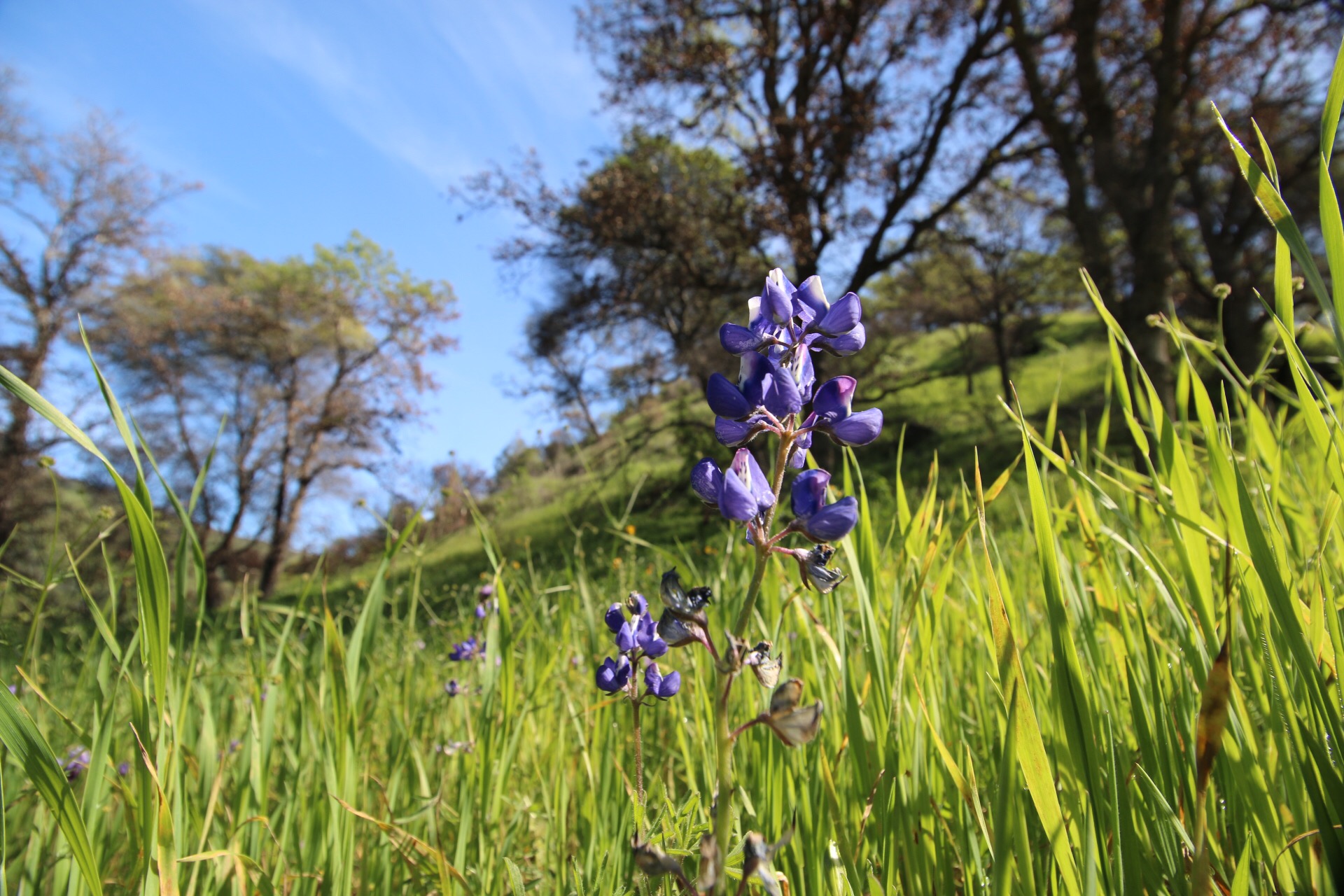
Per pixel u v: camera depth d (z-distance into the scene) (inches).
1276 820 56.1
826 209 879.7
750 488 52.3
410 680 142.4
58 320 1326.3
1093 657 73.8
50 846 86.0
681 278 932.0
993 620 54.4
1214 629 61.9
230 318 1521.9
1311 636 60.1
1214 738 48.4
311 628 116.0
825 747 77.6
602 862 71.3
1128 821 54.8
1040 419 850.1
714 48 850.1
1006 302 1190.9
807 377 59.0
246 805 89.8
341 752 85.1
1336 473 54.9
